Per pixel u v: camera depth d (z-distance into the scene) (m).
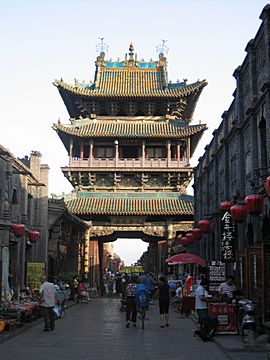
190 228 54.19
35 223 37.44
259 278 18.42
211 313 19.05
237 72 26.17
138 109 60.38
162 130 57.03
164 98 58.22
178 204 54.06
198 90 57.62
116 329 22.45
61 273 43.72
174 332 21.39
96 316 29.14
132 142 58.09
